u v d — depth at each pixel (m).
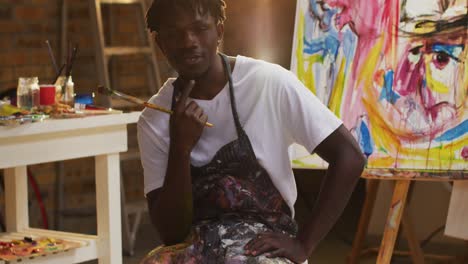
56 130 3.01
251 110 2.24
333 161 2.22
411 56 3.37
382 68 3.39
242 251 2.14
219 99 2.25
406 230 3.67
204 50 2.19
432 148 3.33
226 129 2.26
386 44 3.40
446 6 3.36
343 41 3.43
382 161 3.36
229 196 2.25
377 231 4.64
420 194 4.52
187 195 2.23
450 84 3.34
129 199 5.36
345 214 5.35
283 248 2.15
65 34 4.98
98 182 3.26
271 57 4.41
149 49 4.83
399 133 3.36
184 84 2.30
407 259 4.30
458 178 3.29
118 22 5.25
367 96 3.40
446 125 3.33
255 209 2.26
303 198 5.52
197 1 2.16
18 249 3.03
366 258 4.30
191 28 2.17
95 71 5.21
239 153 2.24
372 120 3.38
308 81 3.46
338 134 2.22
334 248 4.62
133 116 3.24
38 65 5.04
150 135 2.35
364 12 3.41
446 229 3.58
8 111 2.98
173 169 2.21
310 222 2.21
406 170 3.32
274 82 2.24
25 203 3.46
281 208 2.32
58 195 4.98
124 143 3.25
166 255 2.25
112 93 2.26
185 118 2.19
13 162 2.95
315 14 3.46
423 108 3.35
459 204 3.54
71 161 5.14
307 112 2.21
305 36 3.47
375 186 3.87
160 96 2.36
